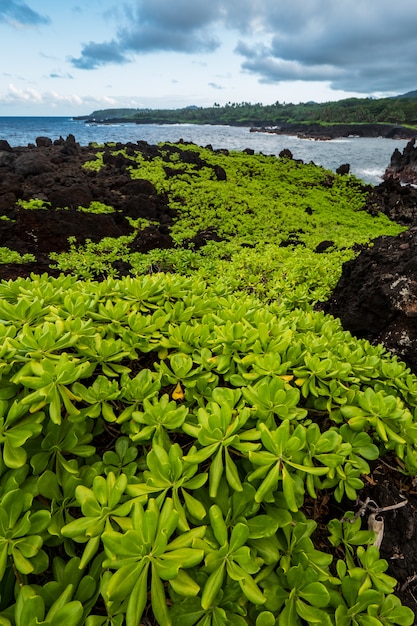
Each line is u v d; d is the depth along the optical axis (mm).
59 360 1508
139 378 1667
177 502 1210
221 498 1308
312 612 1168
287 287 5422
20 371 1417
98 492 1194
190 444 1552
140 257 10453
